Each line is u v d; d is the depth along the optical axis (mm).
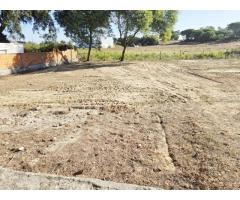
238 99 12016
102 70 24844
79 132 7883
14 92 14578
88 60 38844
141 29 36344
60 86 16297
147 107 10781
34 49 36594
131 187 5008
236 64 28156
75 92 14312
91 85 16469
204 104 11156
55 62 32281
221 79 18078
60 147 6832
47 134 7773
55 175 5414
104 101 11977
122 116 9516
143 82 17422
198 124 8422
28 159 6227
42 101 12211
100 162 6020
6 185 5090
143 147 6770
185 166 5789
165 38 39719
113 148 6727
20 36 34062
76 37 38094
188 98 12383
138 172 5590
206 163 5891
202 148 6629
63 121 9016
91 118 9289
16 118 9484
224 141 7035
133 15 35250
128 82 17453
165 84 16516
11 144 7082
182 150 6543
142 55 40406
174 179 5324
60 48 37562
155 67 26828
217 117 9219
